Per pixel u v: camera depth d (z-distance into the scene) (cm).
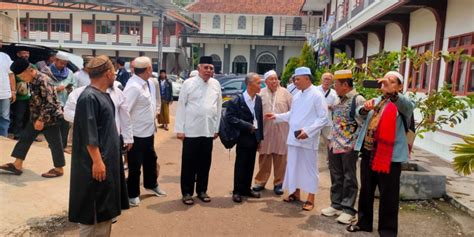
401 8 1137
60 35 3844
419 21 1176
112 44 3819
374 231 468
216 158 851
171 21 3769
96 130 334
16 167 570
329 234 457
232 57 3547
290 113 552
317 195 608
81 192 337
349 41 1972
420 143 1035
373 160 430
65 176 593
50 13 3828
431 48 1093
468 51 902
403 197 574
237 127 549
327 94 689
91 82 353
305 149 529
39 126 550
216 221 487
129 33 3825
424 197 575
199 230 458
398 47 1354
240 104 555
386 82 416
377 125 431
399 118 427
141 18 3778
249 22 3584
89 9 2277
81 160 336
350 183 491
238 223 483
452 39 984
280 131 599
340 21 1914
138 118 526
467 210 522
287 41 3425
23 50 872
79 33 3828
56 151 578
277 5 3594
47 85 557
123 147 497
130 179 526
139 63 526
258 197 585
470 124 865
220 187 634
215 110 552
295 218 505
